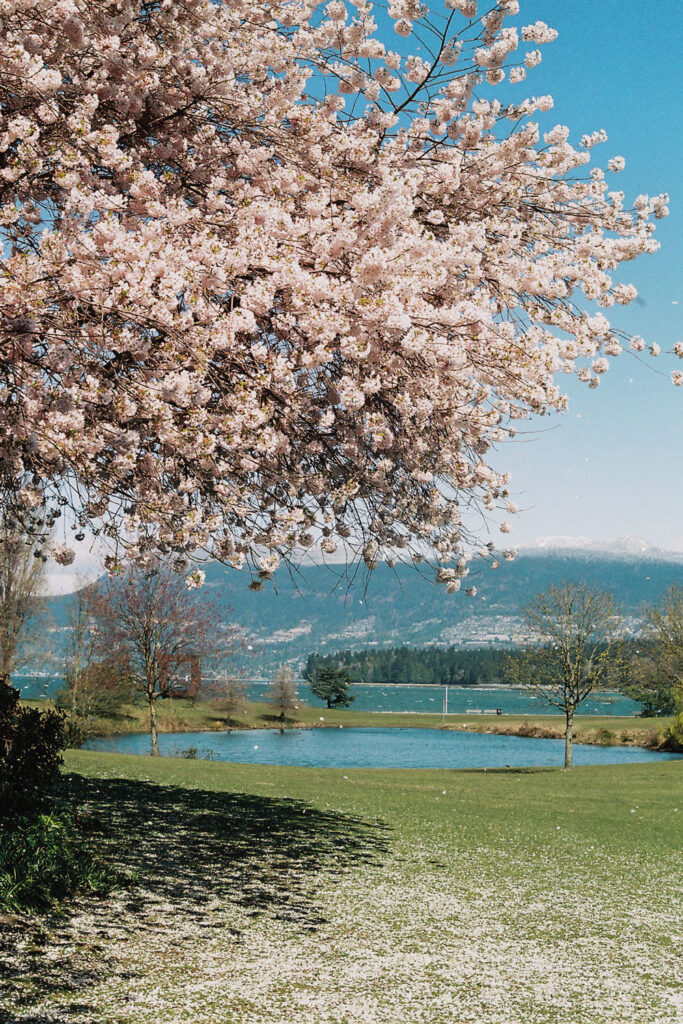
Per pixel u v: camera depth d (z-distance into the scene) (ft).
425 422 19.70
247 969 20.67
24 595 132.67
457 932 25.44
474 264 18.65
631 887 33.12
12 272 14.07
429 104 21.66
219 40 20.84
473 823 47.91
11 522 22.65
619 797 64.85
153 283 15.02
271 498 20.29
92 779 53.52
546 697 107.34
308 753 150.71
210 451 15.76
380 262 15.61
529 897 30.53
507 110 21.88
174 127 20.99
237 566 19.48
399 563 22.61
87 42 17.70
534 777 84.38
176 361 15.51
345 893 29.35
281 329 17.30
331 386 18.04
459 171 20.76
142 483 18.06
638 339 20.97
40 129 17.13
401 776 82.02
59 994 17.83
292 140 20.49
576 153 22.02
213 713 228.22
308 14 21.40
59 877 25.66
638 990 20.84
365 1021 17.84
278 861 33.50
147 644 108.68
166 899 26.23
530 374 17.83
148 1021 16.76
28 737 32.07
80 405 15.08
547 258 20.01
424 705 479.41
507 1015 18.72
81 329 14.61
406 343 15.96
